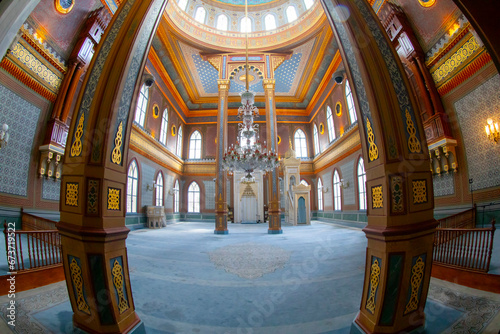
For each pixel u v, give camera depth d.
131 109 2.95
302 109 20.31
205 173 19.86
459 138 6.68
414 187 2.48
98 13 7.94
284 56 13.66
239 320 3.00
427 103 7.30
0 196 6.25
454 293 3.52
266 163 9.21
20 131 6.79
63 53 7.76
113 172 2.63
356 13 2.77
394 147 2.46
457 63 6.54
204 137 20.23
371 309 2.48
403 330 2.36
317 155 18.58
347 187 13.67
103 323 2.38
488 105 5.97
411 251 2.35
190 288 4.07
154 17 3.17
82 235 2.38
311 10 12.35
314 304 3.42
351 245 7.42
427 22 6.97
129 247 7.38
